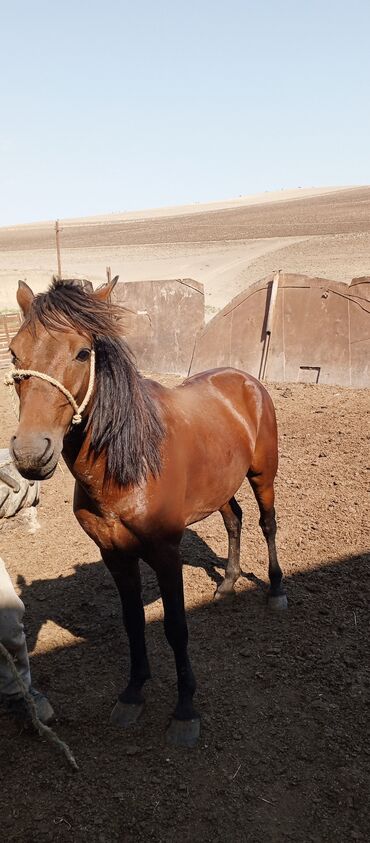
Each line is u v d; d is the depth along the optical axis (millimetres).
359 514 5141
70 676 3402
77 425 2459
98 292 2475
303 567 4410
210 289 29578
